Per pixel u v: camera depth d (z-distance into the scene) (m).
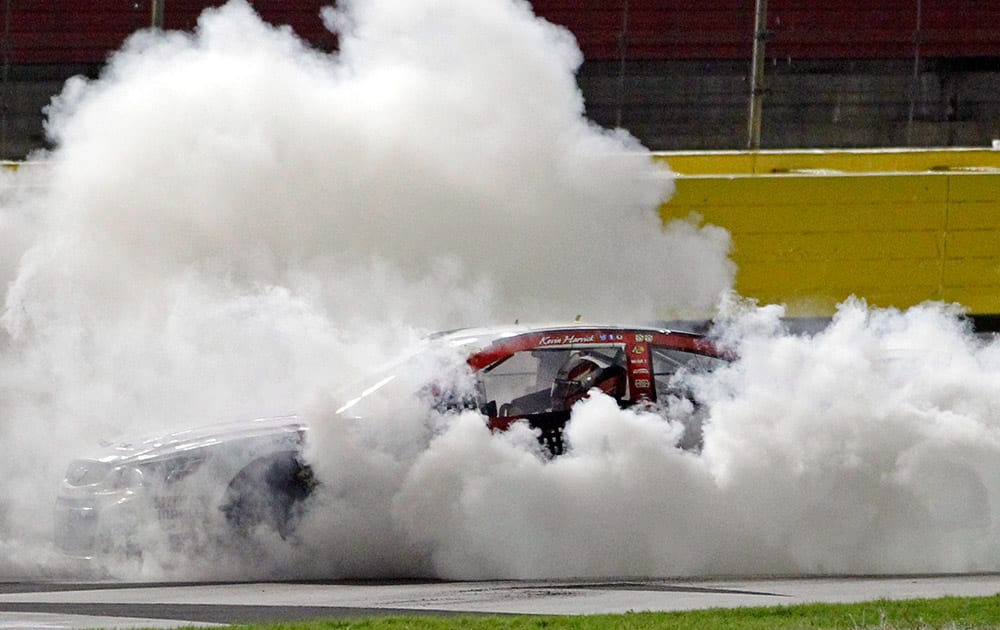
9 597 23.89
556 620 20.27
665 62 94.19
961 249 54.03
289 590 24.92
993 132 93.81
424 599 23.50
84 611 22.02
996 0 96.69
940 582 26.17
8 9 85.56
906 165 62.94
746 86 92.75
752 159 62.38
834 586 25.39
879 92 94.25
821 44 95.12
